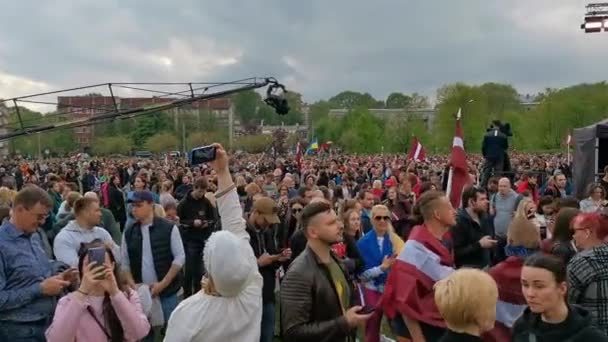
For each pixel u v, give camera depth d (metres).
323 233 4.03
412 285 4.75
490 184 11.50
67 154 104.50
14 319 4.70
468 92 85.12
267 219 7.16
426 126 97.06
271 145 91.69
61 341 3.76
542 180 19.91
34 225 4.88
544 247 5.34
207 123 99.94
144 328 4.04
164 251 6.68
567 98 80.38
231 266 3.45
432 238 4.95
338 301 4.03
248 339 3.62
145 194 6.69
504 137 14.23
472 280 3.27
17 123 15.48
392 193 11.09
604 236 4.51
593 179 16.28
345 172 24.31
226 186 4.12
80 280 4.07
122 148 99.62
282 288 4.00
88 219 6.21
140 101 17.86
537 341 3.58
